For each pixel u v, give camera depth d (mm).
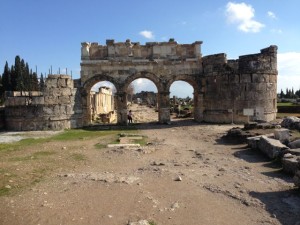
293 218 8555
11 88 75625
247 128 24359
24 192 10516
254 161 16062
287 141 17469
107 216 8547
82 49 37531
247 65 34719
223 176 12992
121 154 17984
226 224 8219
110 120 46594
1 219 8297
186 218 8547
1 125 32812
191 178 12602
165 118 38438
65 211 8898
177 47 39375
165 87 38625
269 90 35312
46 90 32781
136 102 104875
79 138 25531
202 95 39125
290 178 12562
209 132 28375
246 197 10266
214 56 37156
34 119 32375
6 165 14570
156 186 11445
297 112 46406
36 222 8148
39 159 16344
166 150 19734
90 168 14586
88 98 37594
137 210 9000
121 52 38500
